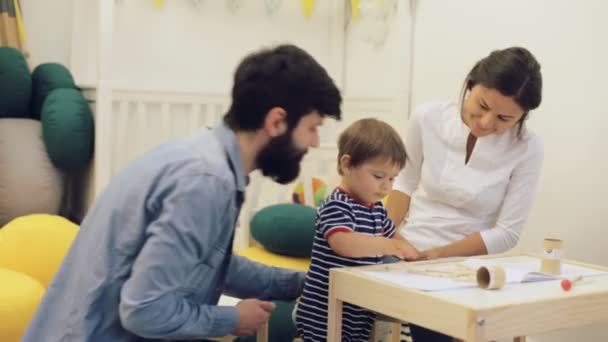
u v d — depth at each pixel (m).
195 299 1.38
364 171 1.61
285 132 1.36
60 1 3.23
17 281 1.97
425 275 1.48
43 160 2.93
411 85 3.15
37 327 1.38
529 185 1.84
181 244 1.27
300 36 3.61
